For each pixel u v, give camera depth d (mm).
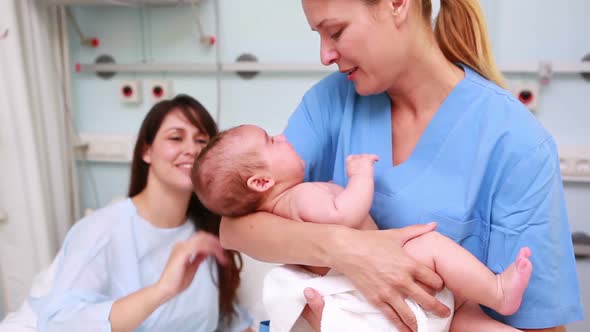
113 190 2221
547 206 796
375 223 936
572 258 841
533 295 810
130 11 2064
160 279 1343
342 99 1029
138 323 1325
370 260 775
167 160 1573
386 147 956
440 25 923
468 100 870
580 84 1709
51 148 2033
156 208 1636
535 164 793
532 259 800
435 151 890
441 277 822
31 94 1936
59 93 2076
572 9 1680
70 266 1467
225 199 959
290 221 862
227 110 2043
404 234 832
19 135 1870
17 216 1925
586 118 1722
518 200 806
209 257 1632
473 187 845
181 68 2018
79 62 2168
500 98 848
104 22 2104
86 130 2219
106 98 2168
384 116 970
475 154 851
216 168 960
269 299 910
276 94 1981
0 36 1802
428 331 786
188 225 1729
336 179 1003
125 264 1562
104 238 1543
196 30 2010
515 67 1715
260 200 957
